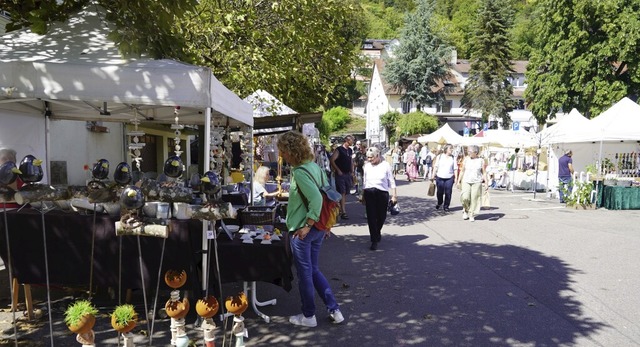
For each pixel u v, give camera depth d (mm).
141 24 4762
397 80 50438
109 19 4801
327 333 4426
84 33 4715
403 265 6980
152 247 4227
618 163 16672
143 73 4062
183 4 5125
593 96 30016
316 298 5406
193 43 8688
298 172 4230
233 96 5461
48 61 4066
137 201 3629
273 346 4133
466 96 48406
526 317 4898
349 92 70750
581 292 5742
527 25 61625
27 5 4914
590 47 29438
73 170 9156
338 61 12734
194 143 16891
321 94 15953
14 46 4480
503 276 6430
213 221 4125
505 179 21719
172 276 3500
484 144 25031
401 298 5469
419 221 11305
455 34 69188
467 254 7738
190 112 6336
